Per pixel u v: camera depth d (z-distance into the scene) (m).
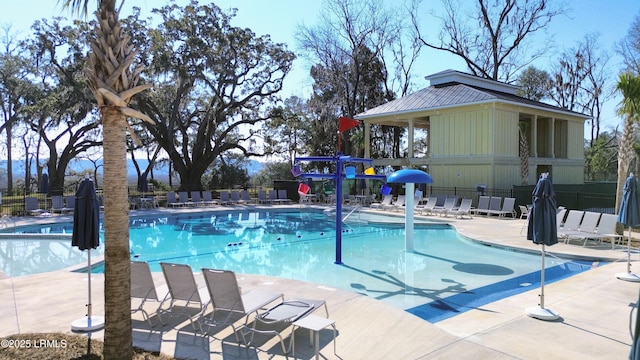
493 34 32.59
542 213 5.68
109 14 3.82
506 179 20.38
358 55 30.69
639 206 7.56
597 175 39.66
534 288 7.79
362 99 32.47
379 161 24.66
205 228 16.81
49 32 26.55
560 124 25.08
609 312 5.73
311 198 25.47
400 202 19.61
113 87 3.79
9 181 31.62
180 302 6.21
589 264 9.51
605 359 4.24
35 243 12.77
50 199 21.94
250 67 28.19
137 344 4.69
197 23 25.69
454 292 7.73
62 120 28.17
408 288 8.05
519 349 4.50
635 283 7.23
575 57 39.25
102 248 12.21
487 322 5.42
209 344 4.69
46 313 5.73
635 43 30.86
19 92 27.81
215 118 28.19
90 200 5.31
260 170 40.88
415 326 5.21
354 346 4.62
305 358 4.30
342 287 8.23
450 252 11.54
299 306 4.97
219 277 4.82
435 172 22.20
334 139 32.31
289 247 12.75
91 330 5.02
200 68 24.98
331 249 12.34
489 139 19.86
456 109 21.22
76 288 7.05
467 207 17.45
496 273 9.11
